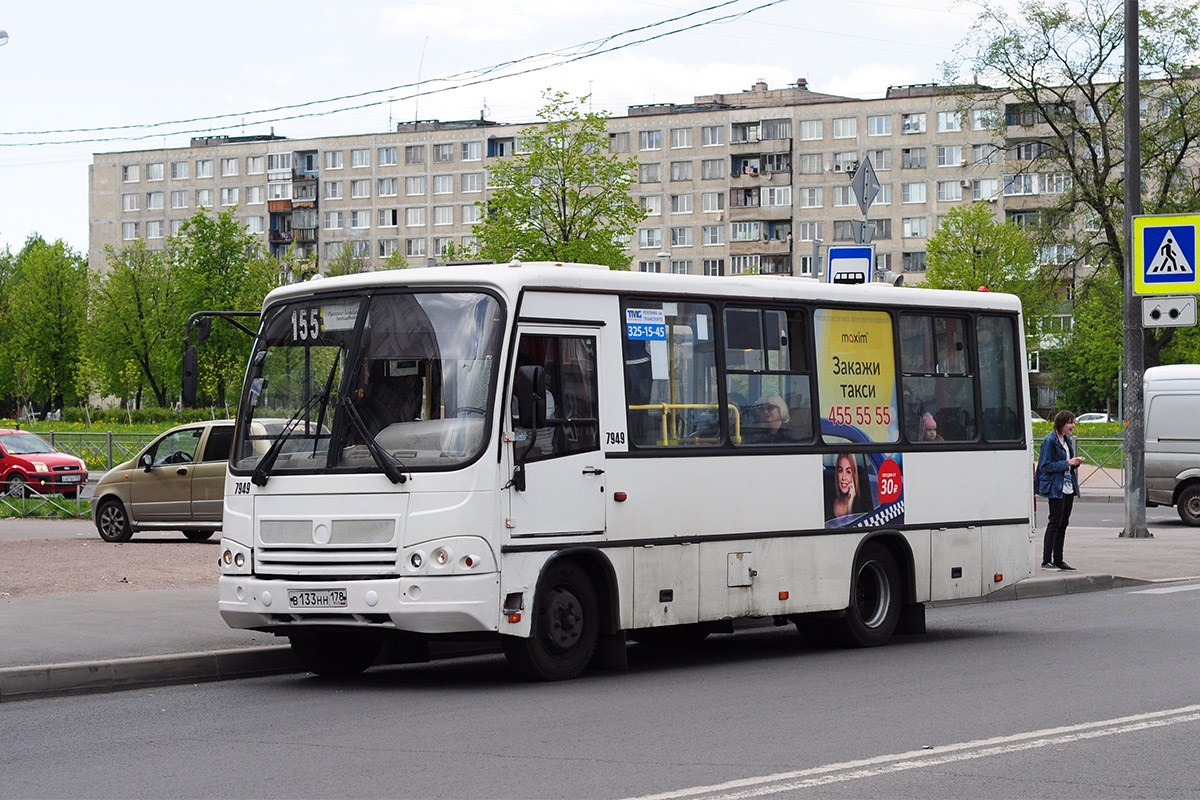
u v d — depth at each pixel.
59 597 16.55
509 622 11.53
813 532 13.95
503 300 11.73
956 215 87.56
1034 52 56.81
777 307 13.91
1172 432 31.25
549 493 11.87
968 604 18.94
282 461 12.02
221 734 9.79
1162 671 12.21
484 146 135.25
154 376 96.00
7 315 117.81
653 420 12.73
